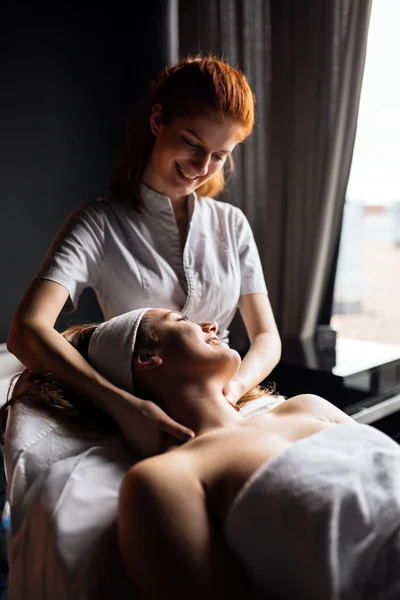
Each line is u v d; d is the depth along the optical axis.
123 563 0.95
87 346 1.36
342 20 2.49
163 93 1.50
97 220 1.57
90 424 1.27
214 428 1.18
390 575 0.91
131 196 1.61
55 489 1.07
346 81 2.47
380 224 2.80
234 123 1.42
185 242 1.63
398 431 2.42
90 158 3.13
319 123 2.60
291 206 2.73
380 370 2.30
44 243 3.00
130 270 1.57
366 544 0.92
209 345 1.25
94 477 1.11
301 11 2.60
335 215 2.62
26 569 1.06
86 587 0.96
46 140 2.95
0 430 1.33
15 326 1.35
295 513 0.92
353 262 2.93
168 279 1.59
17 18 2.79
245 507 0.94
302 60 2.62
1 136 2.79
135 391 1.27
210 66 1.43
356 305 2.96
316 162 2.64
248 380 1.42
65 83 3.00
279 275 2.84
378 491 0.97
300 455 0.99
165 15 3.23
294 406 1.29
